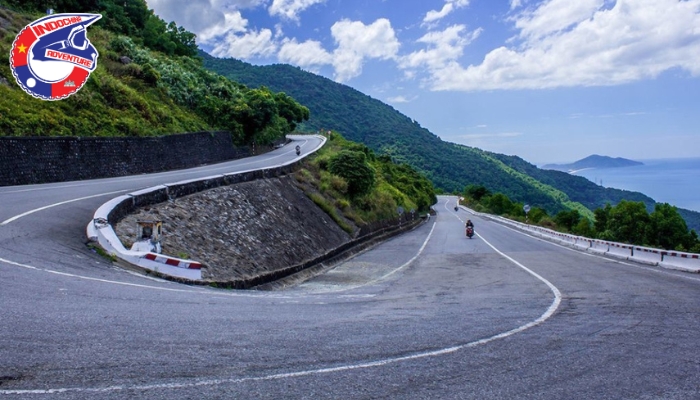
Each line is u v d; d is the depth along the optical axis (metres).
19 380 4.37
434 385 4.75
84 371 4.67
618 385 4.90
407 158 171.88
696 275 15.53
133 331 6.09
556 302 10.01
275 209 23.66
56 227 12.91
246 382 4.62
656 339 6.78
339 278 19.67
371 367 5.22
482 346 6.24
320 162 44.28
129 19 61.75
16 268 9.01
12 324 5.91
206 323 6.82
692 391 4.77
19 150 22.05
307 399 4.28
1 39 31.14
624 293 11.34
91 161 26.41
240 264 15.73
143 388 4.35
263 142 57.53
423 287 13.62
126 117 34.16
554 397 4.54
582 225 66.19
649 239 60.06
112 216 13.57
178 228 15.35
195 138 39.91
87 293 7.99
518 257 23.08
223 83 61.75
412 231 48.88
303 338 6.32
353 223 34.78
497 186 161.38
